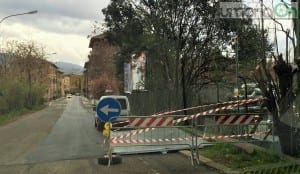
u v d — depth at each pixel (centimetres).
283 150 1219
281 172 1059
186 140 1378
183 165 1269
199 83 2969
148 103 3747
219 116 1366
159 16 2894
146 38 2983
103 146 1816
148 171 1191
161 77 3247
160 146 1418
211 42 2962
